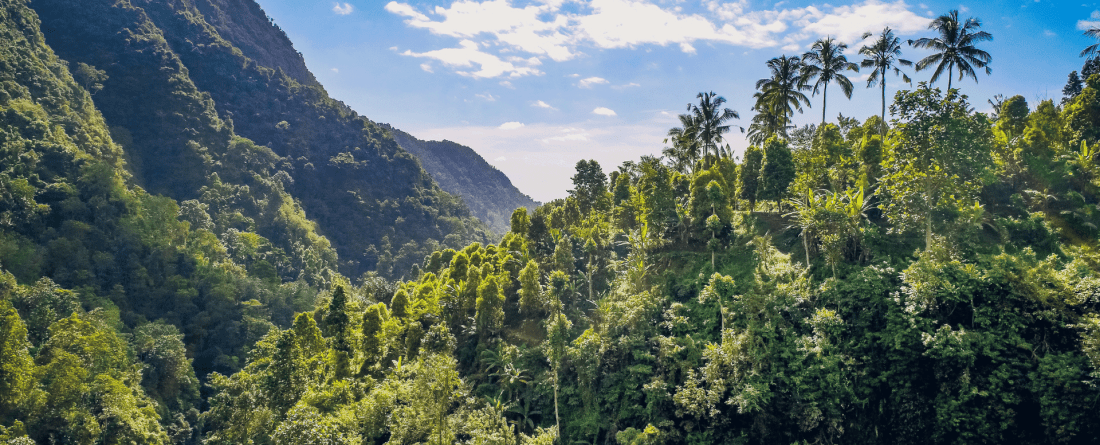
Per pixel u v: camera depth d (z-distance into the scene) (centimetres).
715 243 5406
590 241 6103
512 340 5806
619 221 7294
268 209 18388
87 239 10100
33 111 12312
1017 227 4288
